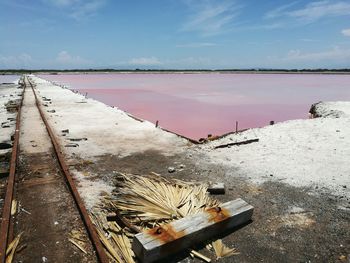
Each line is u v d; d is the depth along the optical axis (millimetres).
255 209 5750
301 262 4270
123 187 6523
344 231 5008
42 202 5805
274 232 4988
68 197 6035
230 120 19219
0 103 22062
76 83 63812
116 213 5270
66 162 8242
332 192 6457
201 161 8633
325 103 19953
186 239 4418
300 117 20781
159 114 21234
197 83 64188
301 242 4723
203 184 6809
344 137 10688
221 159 8805
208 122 18422
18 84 46531
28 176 7098
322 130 11641
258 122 18672
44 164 7988
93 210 5531
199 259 4305
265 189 6660
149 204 5578
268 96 35094
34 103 21484
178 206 5594
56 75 114125
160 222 5109
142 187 6367
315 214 5555
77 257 4262
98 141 10805
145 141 10906
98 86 54156
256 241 4742
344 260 4305
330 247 4602
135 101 29344
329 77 100750
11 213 5309
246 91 42625
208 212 4969
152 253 4074
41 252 4348
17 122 13164
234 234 4922
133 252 4367
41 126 13148
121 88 48844
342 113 15672
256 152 9367
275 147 9805
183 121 18656
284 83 65250
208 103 27734
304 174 7484
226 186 6840
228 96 34594
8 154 8633
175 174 7617
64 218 5234
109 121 14773
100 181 7000
